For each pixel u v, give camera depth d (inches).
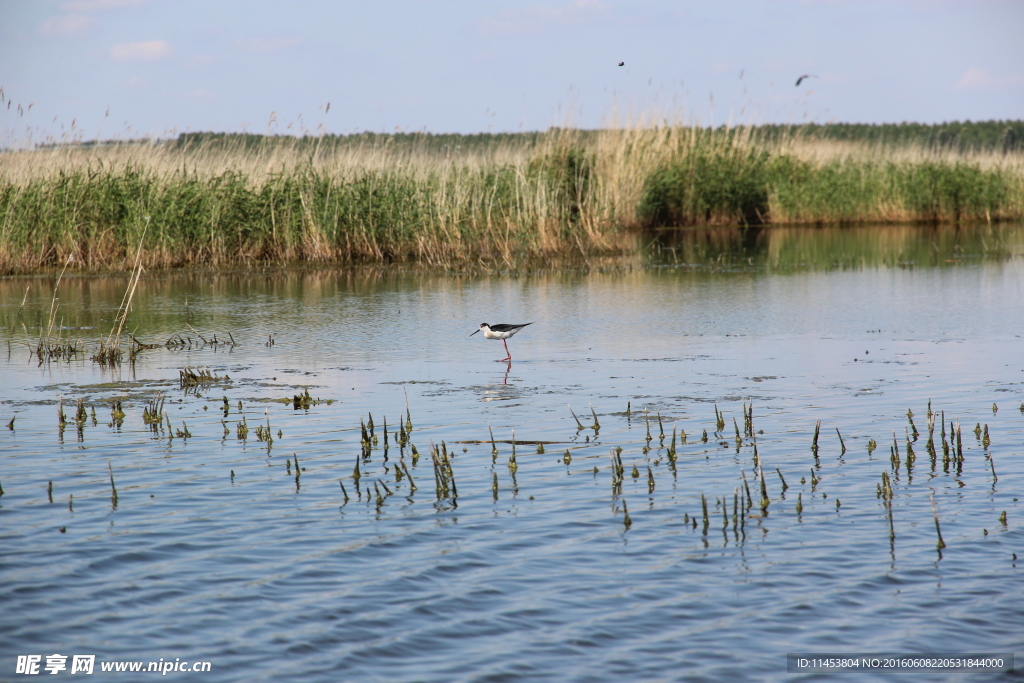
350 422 536.4
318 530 372.8
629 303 1007.0
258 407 573.9
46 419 545.0
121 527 375.2
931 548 354.6
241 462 461.1
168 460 464.4
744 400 578.9
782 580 330.0
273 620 304.3
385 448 475.5
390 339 812.6
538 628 300.5
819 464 451.8
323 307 993.5
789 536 366.0
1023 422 518.3
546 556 349.1
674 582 329.4
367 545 358.3
